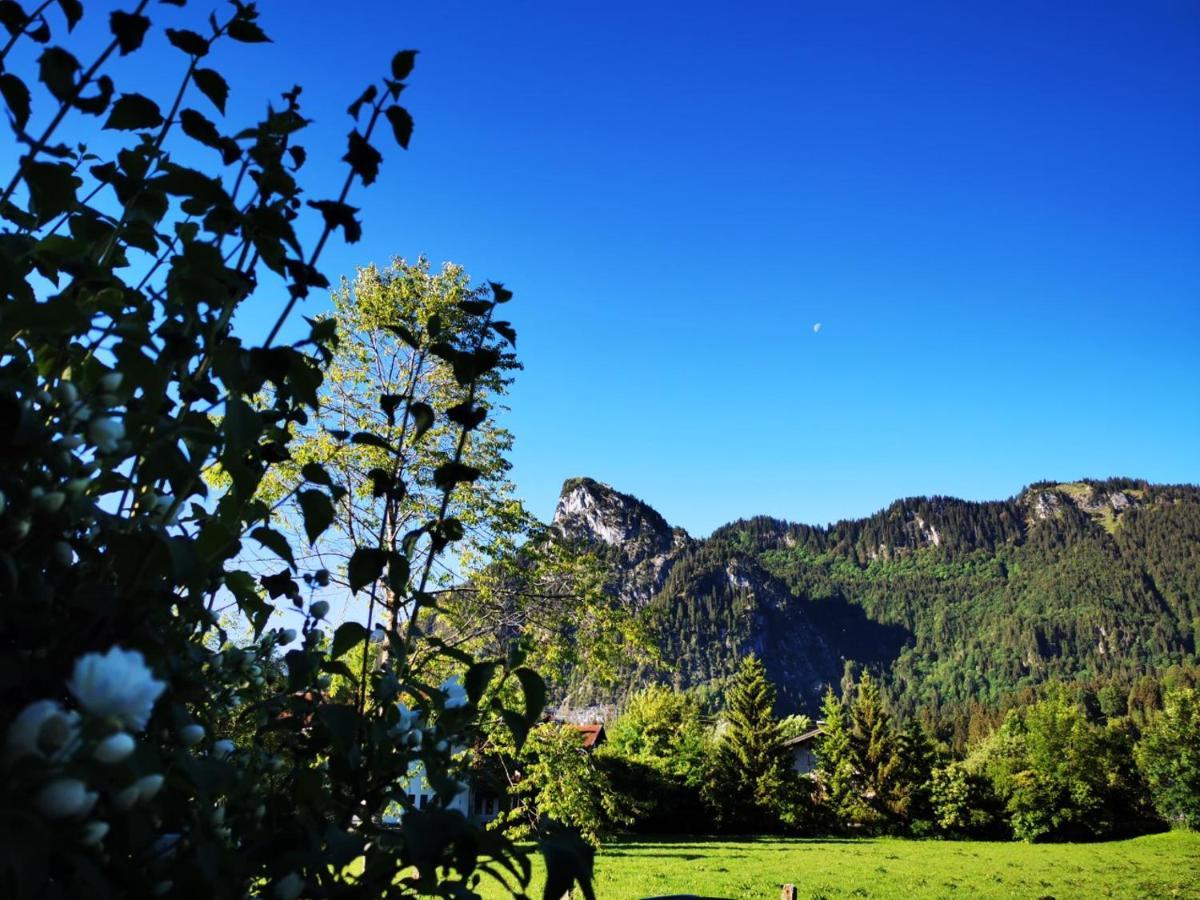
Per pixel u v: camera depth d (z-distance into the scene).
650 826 50.28
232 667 1.66
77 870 0.91
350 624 1.60
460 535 1.75
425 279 13.10
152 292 1.57
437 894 1.22
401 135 1.67
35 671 1.08
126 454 1.31
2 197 1.44
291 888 1.19
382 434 11.80
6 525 1.11
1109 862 34.56
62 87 1.44
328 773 1.53
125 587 1.24
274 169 1.65
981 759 60.84
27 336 1.48
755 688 54.62
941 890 24.14
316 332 1.65
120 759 0.87
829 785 54.28
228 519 1.40
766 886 23.89
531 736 11.13
